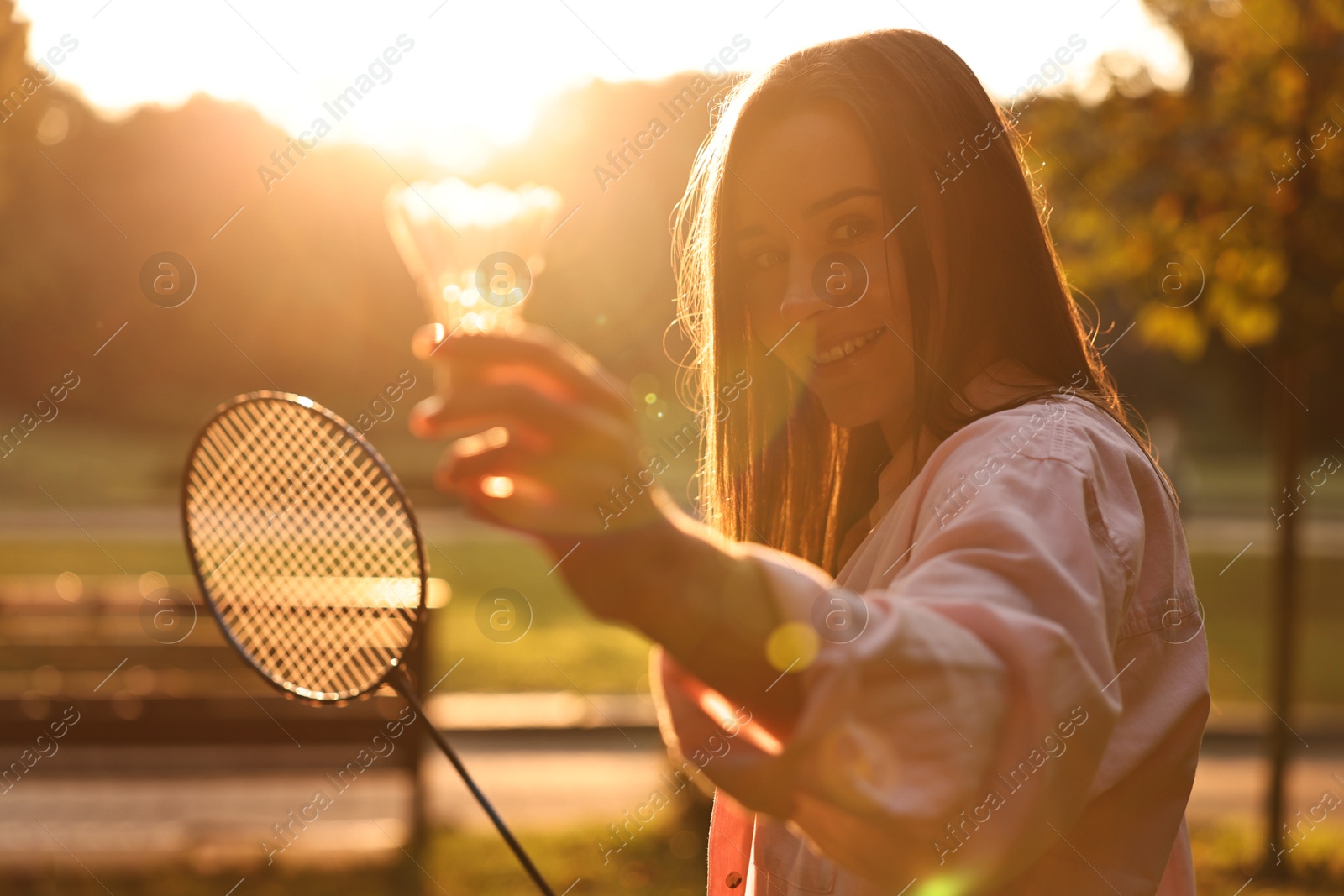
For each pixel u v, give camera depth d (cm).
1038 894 201
